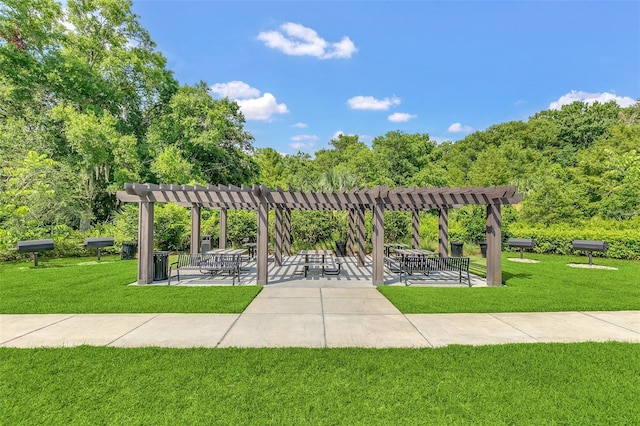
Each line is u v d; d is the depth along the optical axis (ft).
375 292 25.73
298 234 57.41
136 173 60.29
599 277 31.55
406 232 59.52
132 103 73.15
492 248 28.63
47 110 58.29
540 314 19.67
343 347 14.24
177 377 11.29
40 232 44.62
